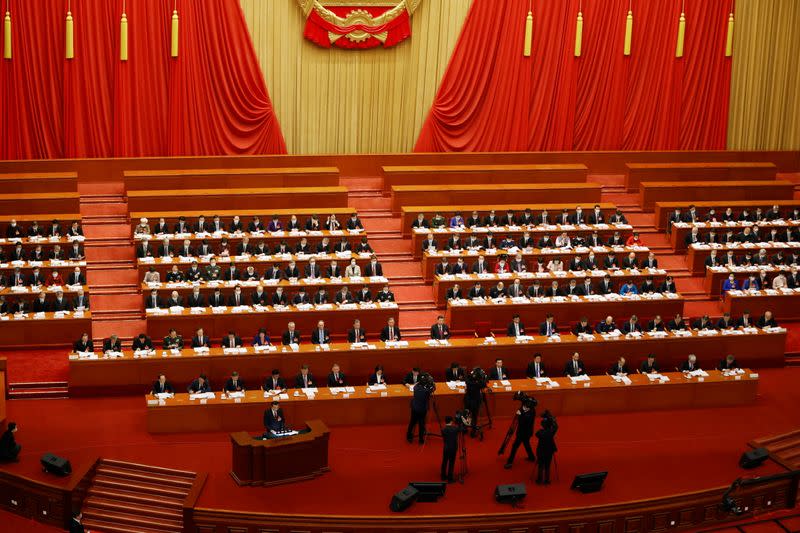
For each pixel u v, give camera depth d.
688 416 20.30
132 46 25.72
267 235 23.92
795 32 29.17
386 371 20.61
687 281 24.97
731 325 22.52
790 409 20.70
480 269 23.73
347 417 19.25
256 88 26.61
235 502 16.59
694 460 18.56
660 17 28.39
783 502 18.09
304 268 23.17
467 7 27.33
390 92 27.55
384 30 26.95
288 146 27.38
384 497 16.94
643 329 22.00
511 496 16.73
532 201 26.89
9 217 23.48
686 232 25.72
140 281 22.61
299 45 26.77
